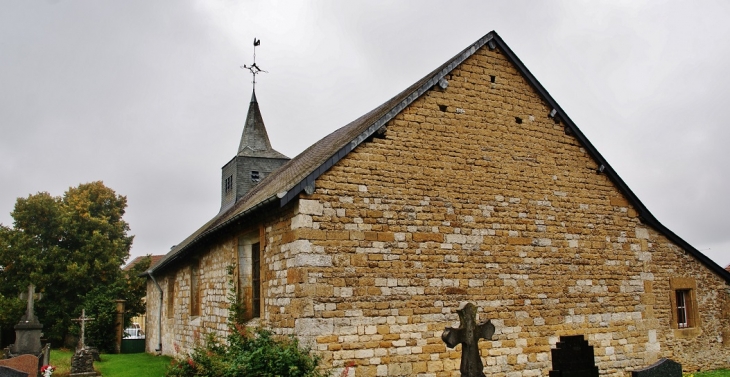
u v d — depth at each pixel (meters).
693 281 16.28
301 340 10.73
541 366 12.95
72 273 32.84
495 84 13.72
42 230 34.38
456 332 10.12
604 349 13.96
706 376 15.15
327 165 11.43
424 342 11.74
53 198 36.44
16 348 17.44
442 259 12.26
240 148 26.75
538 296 13.23
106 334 27.92
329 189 11.42
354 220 11.53
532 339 12.97
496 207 13.12
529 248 13.35
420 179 12.36
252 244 14.12
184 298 20.25
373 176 11.89
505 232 13.11
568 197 14.15
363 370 11.11
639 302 14.75
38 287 32.62
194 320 18.45
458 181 12.79
